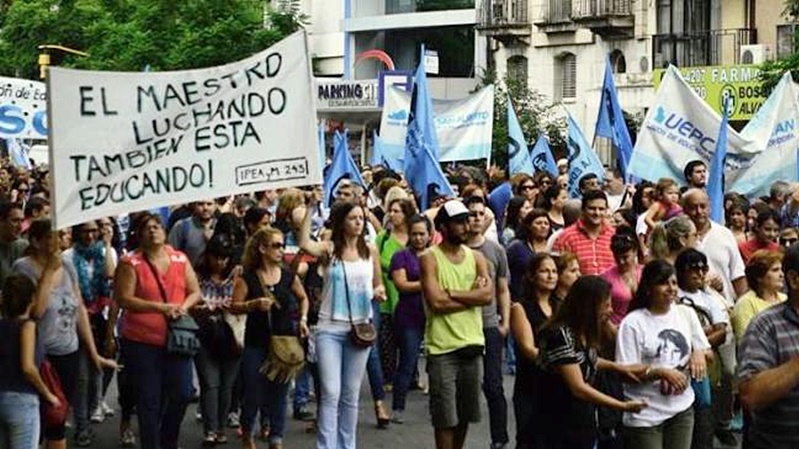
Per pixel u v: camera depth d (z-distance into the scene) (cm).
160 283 1381
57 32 7006
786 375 886
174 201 1322
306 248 1438
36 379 1216
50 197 1279
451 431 1352
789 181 2334
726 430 1534
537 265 1193
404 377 1684
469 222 1409
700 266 1321
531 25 5984
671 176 2269
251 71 1355
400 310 1673
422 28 7181
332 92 6062
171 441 1411
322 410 1422
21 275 1227
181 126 1324
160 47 6506
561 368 1109
